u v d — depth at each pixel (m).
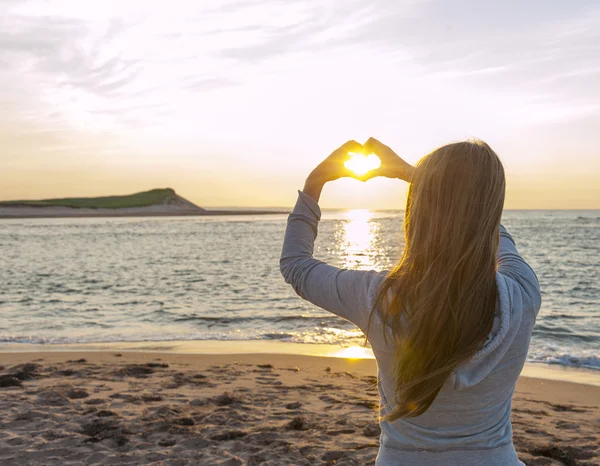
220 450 4.67
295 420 5.30
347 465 4.35
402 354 1.19
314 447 4.72
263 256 38.09
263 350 10.14
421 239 1.19
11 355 9.28
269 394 6.54
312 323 13.43
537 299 1.24
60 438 4.90
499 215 1.19
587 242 48.44
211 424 5.33
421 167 1.23
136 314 15.43
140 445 4.76
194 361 8.79
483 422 1.24
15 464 4.38
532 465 4.50
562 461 4.63
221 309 16.19
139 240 59.09
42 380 7.13
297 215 1.42
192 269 29.48
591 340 11.26
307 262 1.36
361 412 5.79
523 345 1.22
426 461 1.26
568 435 5.25
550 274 26.16
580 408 6.41
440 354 1.15
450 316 1.14
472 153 1.18
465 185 1.16
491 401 1.24
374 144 1.38
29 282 23.98
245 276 25.92
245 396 6.42
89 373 7.56
